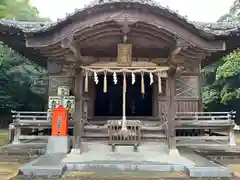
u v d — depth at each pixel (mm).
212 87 24609
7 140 14008
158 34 7672
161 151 8430
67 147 8539
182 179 6082
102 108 14344
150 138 9367
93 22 7215
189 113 11781
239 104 24297
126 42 8047
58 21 7223
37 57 12961
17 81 22812
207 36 7465
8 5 22812
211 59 12961
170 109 8258
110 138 8328
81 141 9039
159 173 6578
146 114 14242
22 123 10914
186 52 7953
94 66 8234
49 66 13008
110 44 8273
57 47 7707
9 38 9906
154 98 12727
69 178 6074
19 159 8672
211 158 8508
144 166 6828
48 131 13406
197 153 8984
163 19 7324
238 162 8727
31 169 6328
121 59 8008
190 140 11898
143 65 8352
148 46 8359
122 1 6918
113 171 6758
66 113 8789
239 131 20875
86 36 7676
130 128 8945
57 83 12945
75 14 7105
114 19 7141
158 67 8305
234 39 9859
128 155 7957
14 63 23656
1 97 22344
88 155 7922
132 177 6160
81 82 8297
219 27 9820
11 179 6020
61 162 7062
